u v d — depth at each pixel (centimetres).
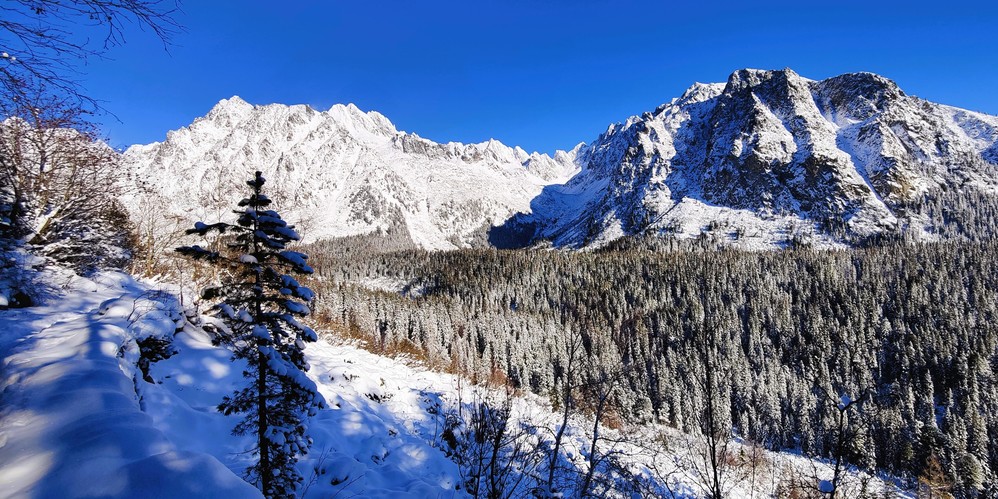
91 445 586
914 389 7312
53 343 1120
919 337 8588
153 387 1274
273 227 825
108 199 2375
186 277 2797
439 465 1634
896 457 4594
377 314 7944
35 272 1714
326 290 7762
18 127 1623
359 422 1758
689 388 4741
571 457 1983
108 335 1184
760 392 6694
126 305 1535
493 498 1349
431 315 8075
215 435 1292
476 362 5928
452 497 1372
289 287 821
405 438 1844
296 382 814
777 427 6069
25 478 527
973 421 5531
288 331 892
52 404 720
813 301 11112
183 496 485
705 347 1430
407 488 1334
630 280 13250
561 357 5259
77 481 509
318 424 1602
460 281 14688
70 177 2075
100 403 734
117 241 2600
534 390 5600
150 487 491
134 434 631
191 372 1535
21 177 1795
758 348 9200
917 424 5272
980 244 13838
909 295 10425
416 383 2850
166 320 1591
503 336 7900
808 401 6556
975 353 7694
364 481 1322
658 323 9231
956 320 9112
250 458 1224
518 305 12206
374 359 3269
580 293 12331
